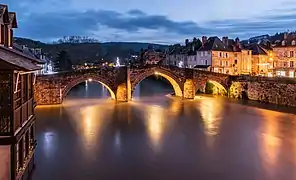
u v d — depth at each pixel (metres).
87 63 146.75
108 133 29.30
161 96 59.66
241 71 81.38
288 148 24.45
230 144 25.53
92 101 52.12
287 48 71.69
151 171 19.34
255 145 25.27
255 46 85.31
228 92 58.50
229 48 80.50
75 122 34.66
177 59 96.00
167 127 32.12
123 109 43.94
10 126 13.66
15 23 19.64
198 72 56.12
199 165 20.42
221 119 36.81
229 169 19.73
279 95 48.91
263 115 39.50
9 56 14.84
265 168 19.92
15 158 14.17
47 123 34.09
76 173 18.89
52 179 17.88
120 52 198.25
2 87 13.52
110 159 21.52
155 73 54.06
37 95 46.78
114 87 51.31
